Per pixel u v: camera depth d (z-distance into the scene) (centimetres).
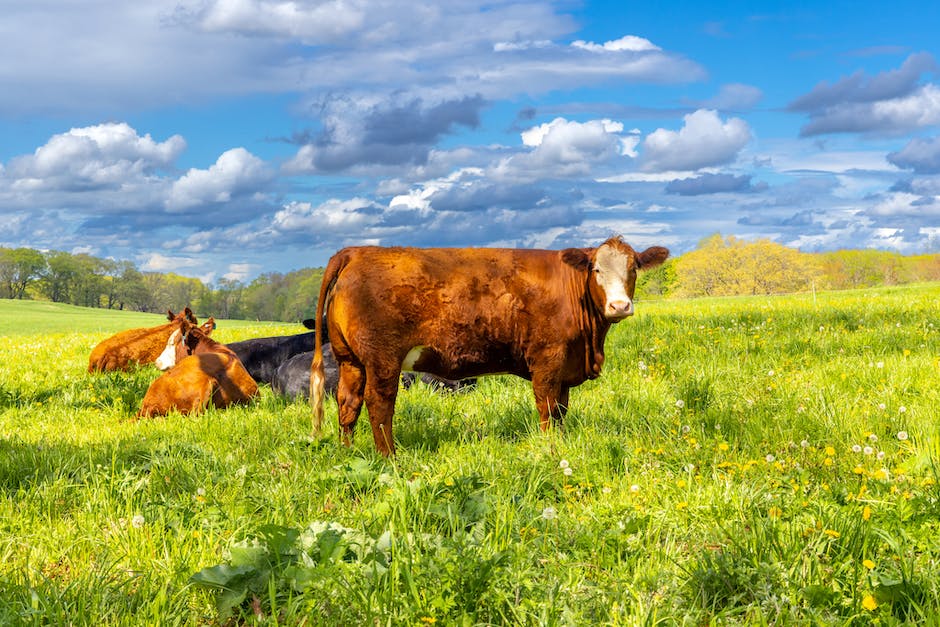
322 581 337
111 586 348
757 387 799
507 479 487
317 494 494
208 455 607
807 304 1875
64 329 4500
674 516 425
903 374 773
